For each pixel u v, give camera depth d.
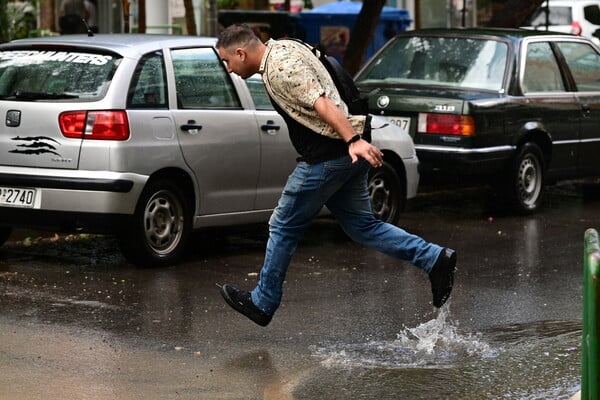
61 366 8.25
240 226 14.73
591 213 16.53
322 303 10.46
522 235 14.48
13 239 13.50
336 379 8.05
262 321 9.02
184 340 9.05
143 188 11.55
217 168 12.31
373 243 9.09
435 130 15.17
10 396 7.51
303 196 8.74
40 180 11.40
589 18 34.03
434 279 8.98
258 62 8.66
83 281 11.20
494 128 15.32
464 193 18.30
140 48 11.84
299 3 28.81
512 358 8.60
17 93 11.74
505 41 16.09
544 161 16.34
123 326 9.45
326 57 8.67
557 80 16.62
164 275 11.59
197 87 12.25
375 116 14.42
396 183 14.36
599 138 17.14
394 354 8.73
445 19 28.50
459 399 7.60
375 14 19.17
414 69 16.31
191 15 18.94
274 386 7.87
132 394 7.62
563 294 10.95
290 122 8.67
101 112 11.34
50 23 23.34
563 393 7.71
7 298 10.38
